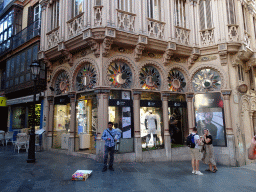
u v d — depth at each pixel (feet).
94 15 27.48
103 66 27.61
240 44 32.14
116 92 28.71
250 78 39.01
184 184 18.42
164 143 31.01
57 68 34.76
